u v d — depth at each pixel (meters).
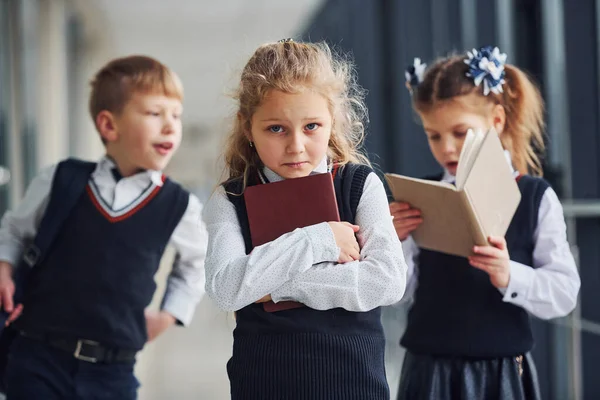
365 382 2.27
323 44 2.51
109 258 3.40
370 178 2.44
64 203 3.42
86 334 3.36
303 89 2.26
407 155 8.71
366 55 10.00
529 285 2.89
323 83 2.29
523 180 3.11
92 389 3.37
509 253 3.04
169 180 3.61
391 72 9.21
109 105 3.50
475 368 3.00
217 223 2.41
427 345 3.05
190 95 22.33
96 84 3.57
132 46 15.90
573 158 5.05
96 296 3.38
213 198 2.48
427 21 8.55
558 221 3.06
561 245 3.04
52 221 3.41
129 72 3.50
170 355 8.91
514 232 3.04
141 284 3.45
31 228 3.51
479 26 6.72
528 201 3.06
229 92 2.58
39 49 10.09
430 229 2.91
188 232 3.63
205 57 17.19
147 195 3.51
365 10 10.09
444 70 3.19
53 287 3.39
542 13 5.66
